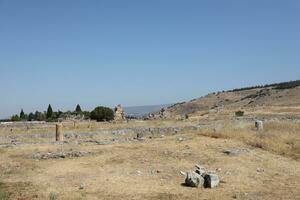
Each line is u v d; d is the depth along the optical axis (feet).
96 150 81.87
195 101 641.40
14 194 50.39
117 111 241.96
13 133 136.26
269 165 66.85
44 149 86.12
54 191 51.83
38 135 125.59
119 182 56.49
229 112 288.10
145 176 60.03
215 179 53.47
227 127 113.70
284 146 82.43
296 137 93.25
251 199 47.09
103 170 65.00
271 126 118.01
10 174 63.77
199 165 66.54
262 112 264.52
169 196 48.70
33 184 56.29
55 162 73.46
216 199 47.11
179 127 135.95
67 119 261.24
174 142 87.45
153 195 49.37
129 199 47.70
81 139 111.65
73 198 47.98
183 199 47.34
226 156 72.49
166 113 270.26
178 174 61.16
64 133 128.26
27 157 77.87
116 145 88.12
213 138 92.63
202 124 150.20
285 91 498.28
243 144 84.17
